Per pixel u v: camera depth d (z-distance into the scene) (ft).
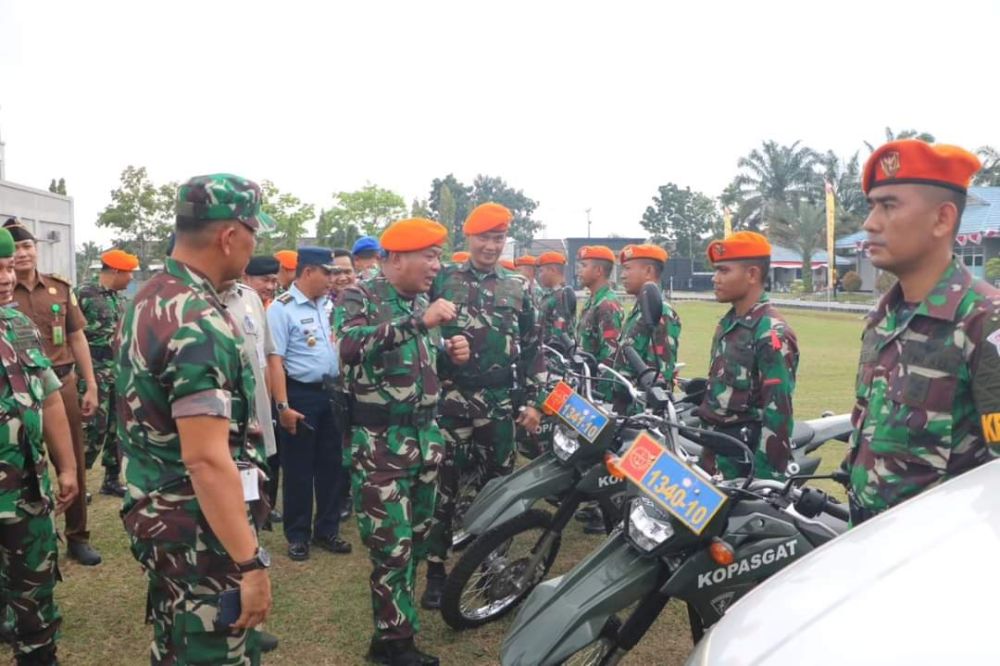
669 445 10.32
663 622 13.00
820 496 8.72
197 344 6.77
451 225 209.26
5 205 57.36
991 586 4.91
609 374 14.99
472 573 12.02
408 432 11.64
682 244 228.43
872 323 8.23
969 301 7.18
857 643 4.77
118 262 20.81
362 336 11.33
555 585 9.52
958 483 6.56
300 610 13.34
